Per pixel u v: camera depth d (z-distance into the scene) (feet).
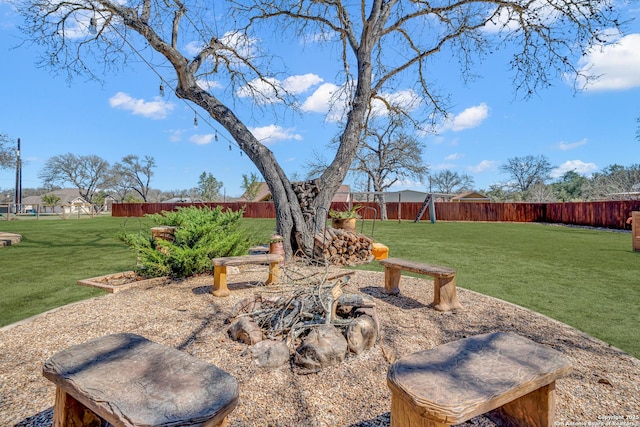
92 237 36.78
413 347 8.53
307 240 21.61
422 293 13.91
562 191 130.11
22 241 33.19
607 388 6.64
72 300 13.23
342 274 15.81
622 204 48.11
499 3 24.66
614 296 13.99
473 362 4.63
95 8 21.30
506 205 73.41
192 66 22.85
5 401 6.17
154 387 4.01
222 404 3.73
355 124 23.50
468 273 18.58
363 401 6.22
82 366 4.51
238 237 17.54
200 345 8.36
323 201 22.68
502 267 20.29
